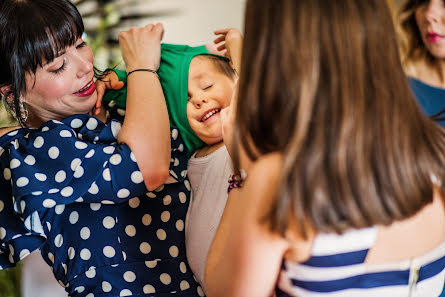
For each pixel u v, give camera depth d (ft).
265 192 2.68
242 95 2.65
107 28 7.91
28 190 3.80
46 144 3.92
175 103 4.43
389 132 2.50
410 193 2.58
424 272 2.93
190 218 4.26
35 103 4.13
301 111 2.44
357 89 2.45
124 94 4.50
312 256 2.73
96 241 4.07
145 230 4.17
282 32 2.46
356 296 2.85
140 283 4.11
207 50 4.73
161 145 3.99
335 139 2.45
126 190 3.94
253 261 2.74
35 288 4.72
